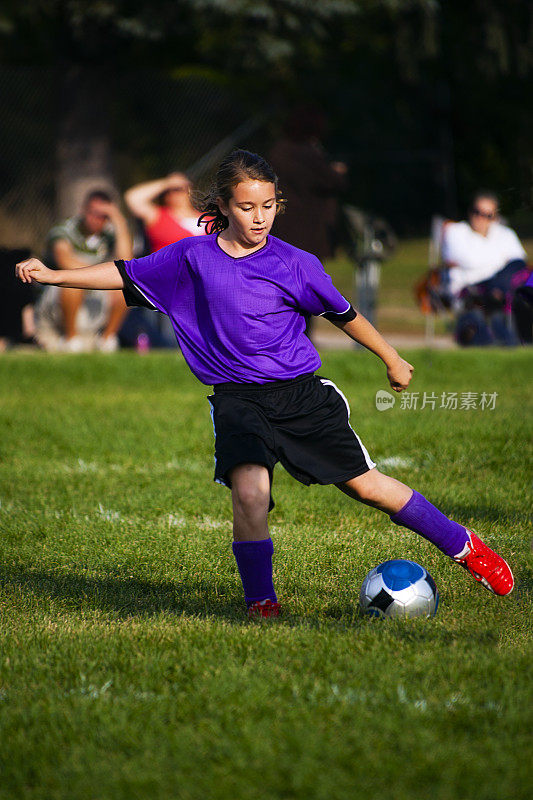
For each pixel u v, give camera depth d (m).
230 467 12.33
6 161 67.12
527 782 8.35
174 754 8.91
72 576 15.21
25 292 45.72
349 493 13.31
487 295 44.81
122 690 10.34
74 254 44.44
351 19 67.38
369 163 70.56
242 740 9.09
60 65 67.25
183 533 17.50
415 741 8.96
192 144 67.56
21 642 11.81
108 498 20.00
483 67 72.44
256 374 12.78
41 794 8.40
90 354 40.59
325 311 13.21
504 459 22.66
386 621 12.58
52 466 22.83
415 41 68.31
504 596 13.79
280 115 68.31
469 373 35.72
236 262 12.80
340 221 49.75
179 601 13.92
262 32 64.69
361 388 33.25
